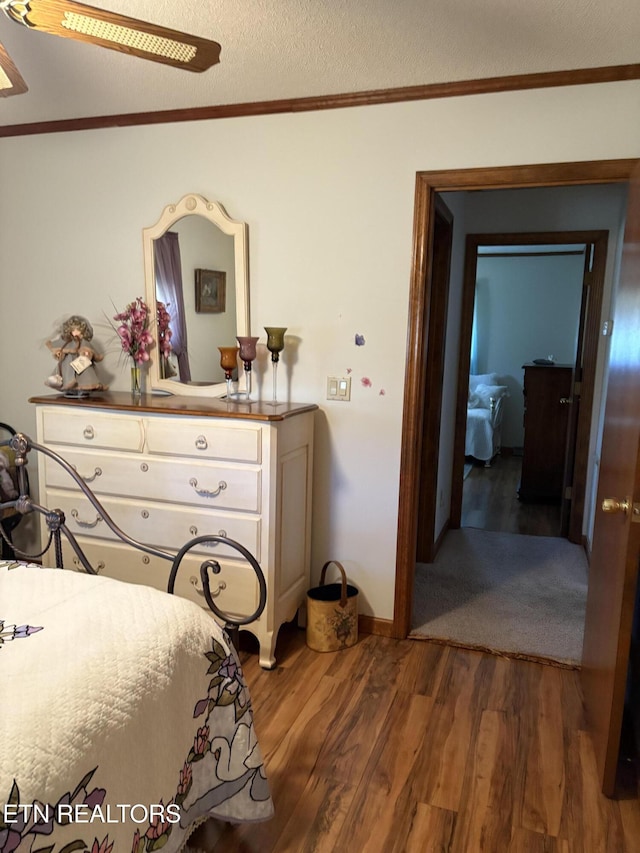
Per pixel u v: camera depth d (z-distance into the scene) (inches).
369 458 107.7
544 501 207.2
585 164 90.8
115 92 100.9
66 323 114.2
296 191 105.7
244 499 94.3
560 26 75.1
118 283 120.6
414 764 76.8
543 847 64.6
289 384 110.9
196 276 113.1
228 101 104.4
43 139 121.0
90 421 102.9
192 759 54.1
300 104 102.4
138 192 116.0
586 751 80.2
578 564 146.6
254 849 63.6
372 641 108.3
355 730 83.2
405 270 101.4
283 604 100.2
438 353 136.6
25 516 133.3
